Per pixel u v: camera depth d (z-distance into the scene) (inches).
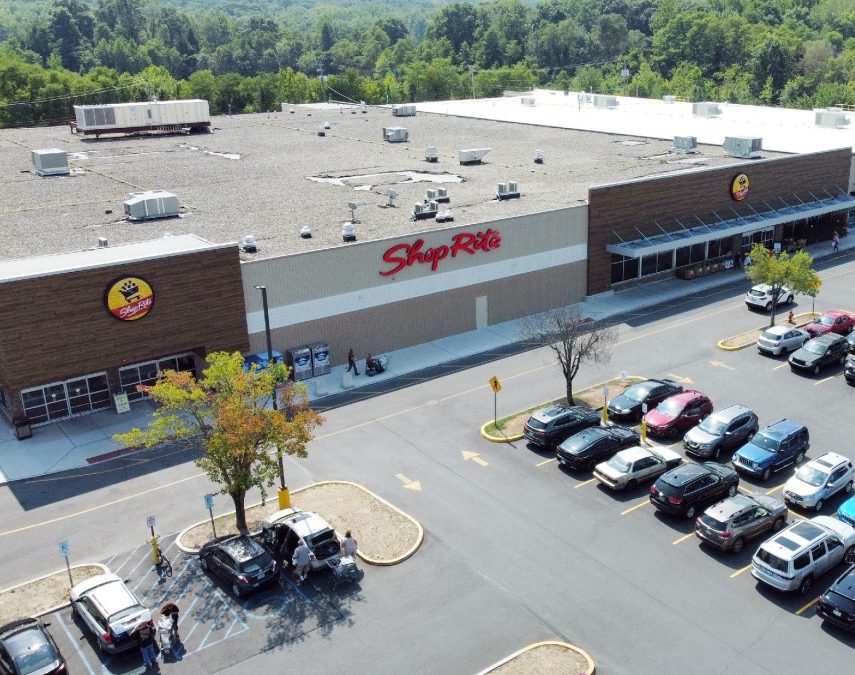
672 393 1723.7
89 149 3358.8
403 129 3494.1
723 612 1115.3
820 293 2418.8
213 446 1226.6
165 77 7229.3
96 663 1060.5
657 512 1355.8
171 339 1737.2
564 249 2310.5
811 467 1401.3
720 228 2591.0
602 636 1072.8
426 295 2082.9
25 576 1238.3
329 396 1828.2
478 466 1514.5
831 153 2938.0
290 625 1116.5
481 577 1199.6
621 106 4473.4
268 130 3890.3
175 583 1212.5
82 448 1620.3
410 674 1019.9
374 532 1311.5
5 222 2203.5
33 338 1592.0
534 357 2006.6
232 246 1761.8
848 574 1104.2
